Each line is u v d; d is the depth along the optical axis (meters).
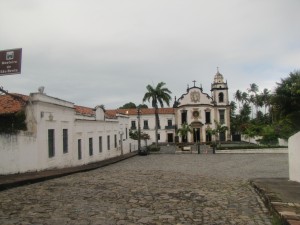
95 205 9.47
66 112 24.39
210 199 10.98
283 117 30.88
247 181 16.11
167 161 32.53
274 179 15.39
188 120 63.66
